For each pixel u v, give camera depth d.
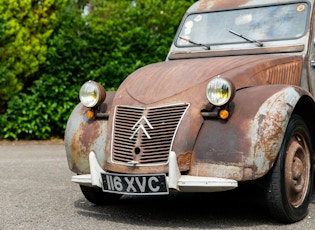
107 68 12.12
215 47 6.33
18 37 11.96
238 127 4.69
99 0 12.56
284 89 4.90
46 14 12.33
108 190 4.93
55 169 8.32
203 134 4.79
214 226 4.85
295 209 4.96
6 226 4.86
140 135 4.89
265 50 6.00
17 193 6.36
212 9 6.73
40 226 4.86
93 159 5.05
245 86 5.10
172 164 4.64
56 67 12.12
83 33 12.27
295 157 5.04
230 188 4.57
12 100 12.09
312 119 5.39
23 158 9.66
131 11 12.43
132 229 4.74
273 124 4.65
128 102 5.14
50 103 12.19
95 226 4.86
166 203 5.91
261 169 4.59
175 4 12.67
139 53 12.37
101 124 5.30
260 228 4.77
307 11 6.12
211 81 4.74
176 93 4.98
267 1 6.44
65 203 5.86
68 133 5.47
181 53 6.51
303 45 5.88
